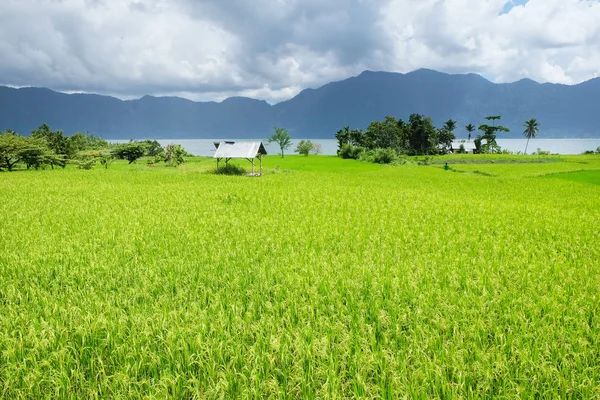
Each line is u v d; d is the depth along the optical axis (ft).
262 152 149.69
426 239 35.50
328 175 139.85
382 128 395.14
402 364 13.97
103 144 399.24
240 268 25.84
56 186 84.69
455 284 22.54
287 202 61.21
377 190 83.20
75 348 15.64
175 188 82.02
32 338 16.03
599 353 15.35
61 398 13.08
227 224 41.68
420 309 18.70
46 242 33.04
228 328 16.70
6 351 14.78
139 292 21.36
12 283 23.31
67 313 18.17
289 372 13.93
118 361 14.84
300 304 19.58
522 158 309.42
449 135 453.17
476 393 12.85
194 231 37.60
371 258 28.55
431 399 12.80
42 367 14.34
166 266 26.16
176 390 13.20
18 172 132.57
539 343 15.74
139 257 28.58
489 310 19.16
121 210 51.96
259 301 20.34
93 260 27.61
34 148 165.17
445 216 50.24
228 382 13.30
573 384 13.10
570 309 18.99
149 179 108.37
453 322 17.37
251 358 14.60
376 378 13.67
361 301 19.79
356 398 12.69
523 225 43.93
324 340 14.96
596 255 30.86
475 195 81.66
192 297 20.84
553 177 141.49
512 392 13.10
